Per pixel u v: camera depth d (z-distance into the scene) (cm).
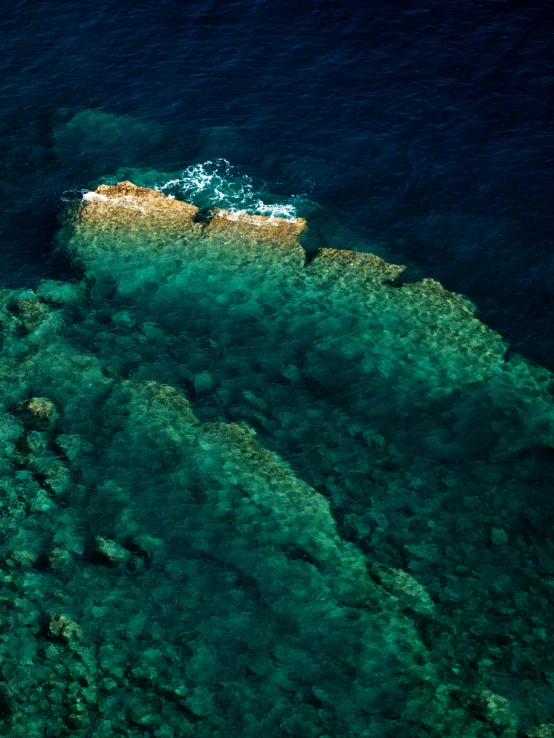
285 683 2791
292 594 3009
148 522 3225
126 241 4406
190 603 2989
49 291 4172
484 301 4125
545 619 2952
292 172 4816
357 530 3212
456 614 2969
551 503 3300
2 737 2672
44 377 3753
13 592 3028
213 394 3700
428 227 4491
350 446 3503
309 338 3931
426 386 3725
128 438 3512
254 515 3238
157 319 4028
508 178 4694
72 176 4809
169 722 2709
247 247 4381
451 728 2688
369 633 2908
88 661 2847
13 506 3288
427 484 3372
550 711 2723
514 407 3641
